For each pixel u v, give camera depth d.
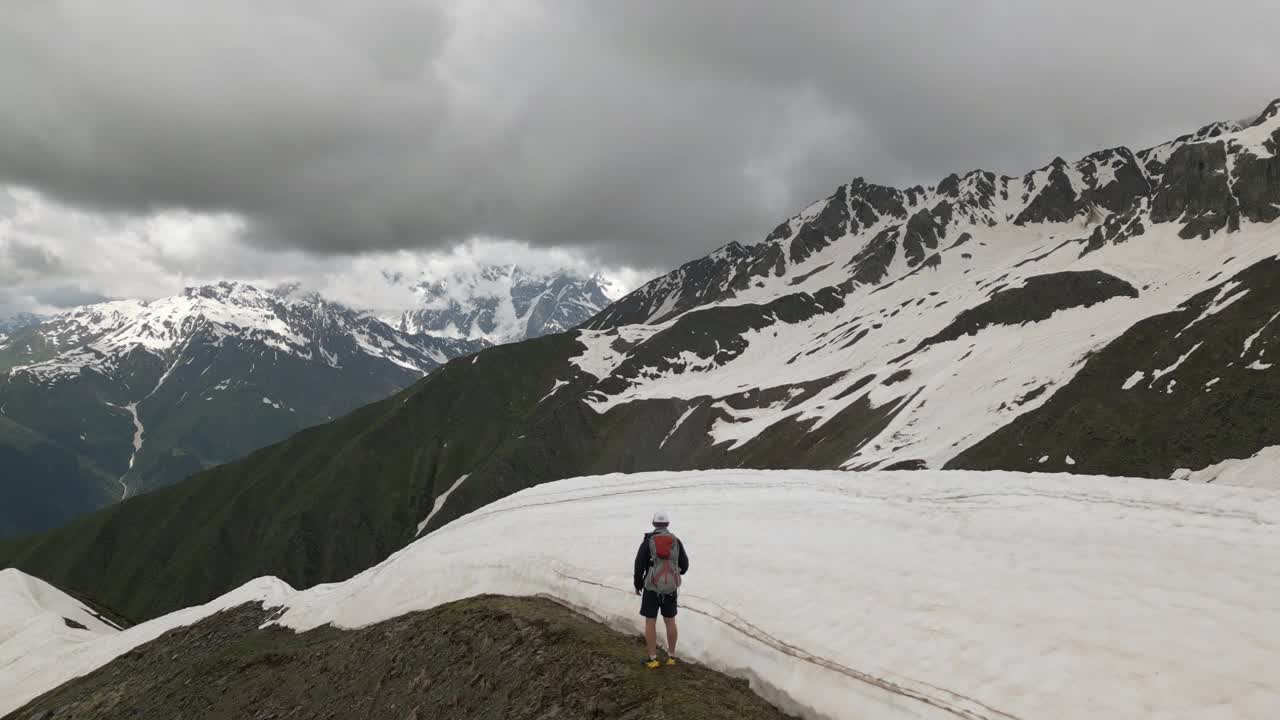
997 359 130.00
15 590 63.88
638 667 15.14
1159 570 15.48
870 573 17.61
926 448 106.06
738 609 16.61
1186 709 9.99
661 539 14.94
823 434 136.00
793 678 13.66
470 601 24.55
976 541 19.72
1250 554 15.70
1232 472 73.25
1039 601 14.41
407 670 21.06
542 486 42.12
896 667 12.79
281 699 24.84
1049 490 24.30
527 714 15.33
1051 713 10.55
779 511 27.73
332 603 34.00
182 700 28.67
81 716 32.75
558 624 18.78
